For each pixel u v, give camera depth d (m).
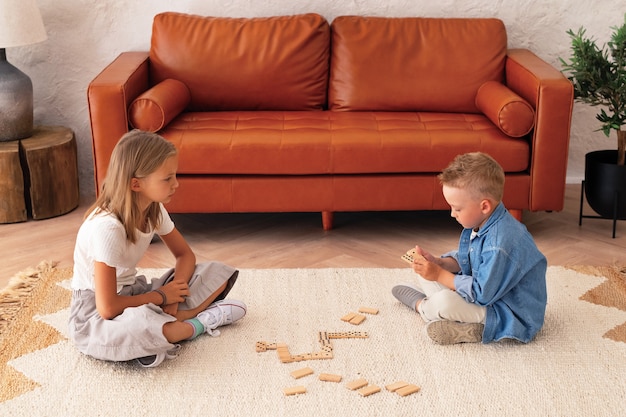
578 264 3.02
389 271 2.91
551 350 2.37
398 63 3.55
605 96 3.30
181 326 2.35
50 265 3.00
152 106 3.11
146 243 2.39
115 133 3.10
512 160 3.13
